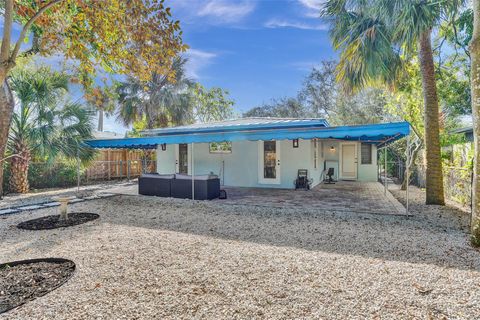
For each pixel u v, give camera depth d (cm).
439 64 1252
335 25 1066
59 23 520
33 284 395
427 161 980
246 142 1498
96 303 341
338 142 1878
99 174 1914
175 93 2328
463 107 1552
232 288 376
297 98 3444
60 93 1272
